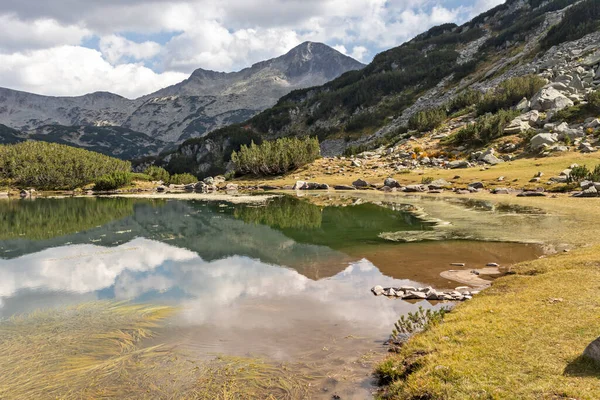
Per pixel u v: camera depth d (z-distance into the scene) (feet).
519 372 29.32
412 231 110.83
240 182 349.82
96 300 62.39
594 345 28.84
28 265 89.25
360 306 53.78
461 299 53.67
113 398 31.81
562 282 50.06
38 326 49.90
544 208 133.90
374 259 81.82
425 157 291.38
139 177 424.87
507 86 377.30
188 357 39.22
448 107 458.50
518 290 50.70
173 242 112.16
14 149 464.65
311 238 108.58
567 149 231.50
